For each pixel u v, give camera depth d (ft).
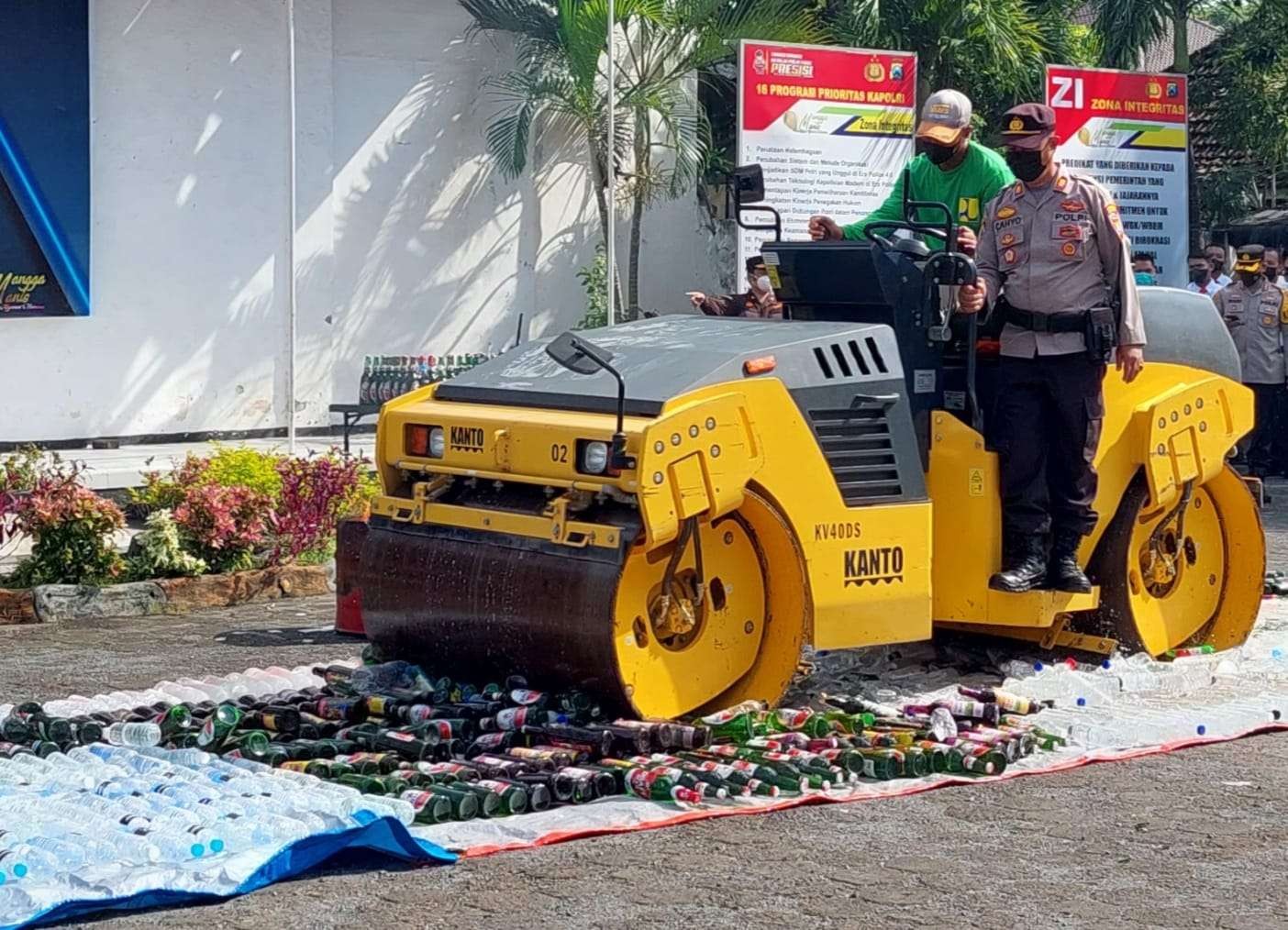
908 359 24.39
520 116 61.87
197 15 56.24
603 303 64.90
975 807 19.72
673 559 21.57
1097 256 24.56
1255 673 26.43
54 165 53.26
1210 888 16.99
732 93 71.26
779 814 19.35
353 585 30.01
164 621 31.99
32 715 22.02
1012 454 24.61
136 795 18.76
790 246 24.58
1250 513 27.78
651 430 20.71
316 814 17.65
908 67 54.85
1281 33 79.20
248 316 58.13
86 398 54.95
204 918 15.97
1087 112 61.31
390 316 61.46
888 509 23.08
